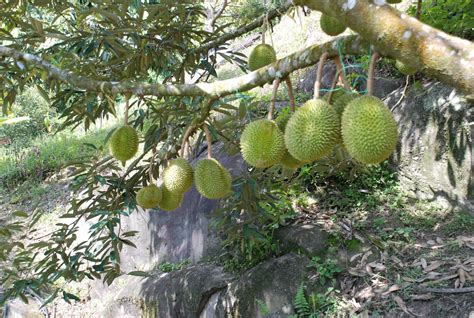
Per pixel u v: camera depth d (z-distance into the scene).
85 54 2.99
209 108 1.86
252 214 3.54
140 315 4.71
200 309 4.15
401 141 4.29
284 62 1.48
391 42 1.04
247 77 1.65
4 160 8.86
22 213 3.03
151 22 3.14
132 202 3.09
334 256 3.71
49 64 2.46
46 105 10.20
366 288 3.39
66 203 7.06
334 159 3.81
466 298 2.97
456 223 3.73
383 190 4.30
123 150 2.21
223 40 3.21
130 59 3.21
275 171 3.44
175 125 2.91
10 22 3.20
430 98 4.14
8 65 2.80
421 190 4.15
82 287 5.61
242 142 1.55
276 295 3.65
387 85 4.84
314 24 7.40
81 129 9.55
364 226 3.90
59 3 3.11
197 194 5.02
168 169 1.98
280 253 4.00
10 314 5.32
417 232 3.77
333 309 3.36
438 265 3.32
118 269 3.26
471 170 3.77
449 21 2.46
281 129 1.61
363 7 1.07
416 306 3.09
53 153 8.56
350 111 1.26
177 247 5.05
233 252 4.35
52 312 5.35
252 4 7.49
